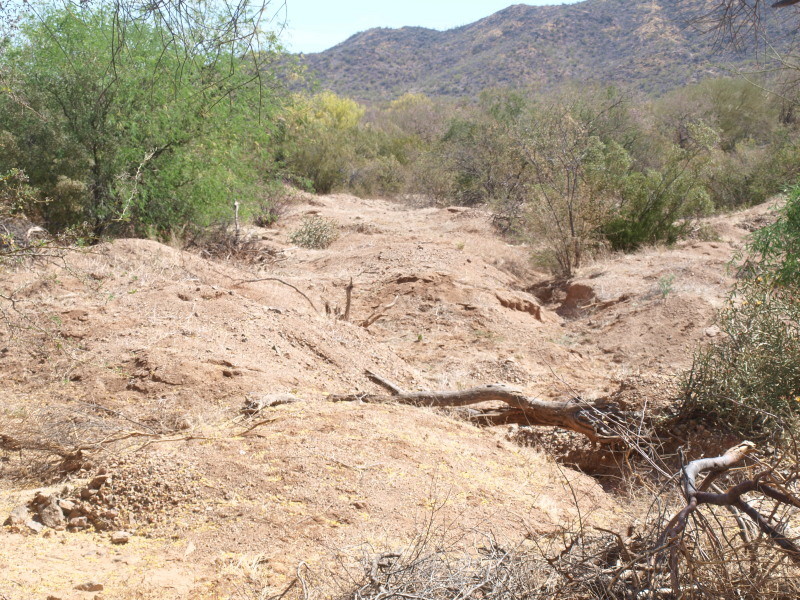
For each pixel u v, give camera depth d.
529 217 13.55
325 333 7.38
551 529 3.47
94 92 10.91
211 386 5.27
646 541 2.69
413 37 134.62
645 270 11.66
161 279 7.65
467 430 5.20
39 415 4.79
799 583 2.57
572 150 13.34
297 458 3.91
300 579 2.70
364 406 5.31
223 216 13.06
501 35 114.25
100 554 3.13
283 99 13.48
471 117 28.02
